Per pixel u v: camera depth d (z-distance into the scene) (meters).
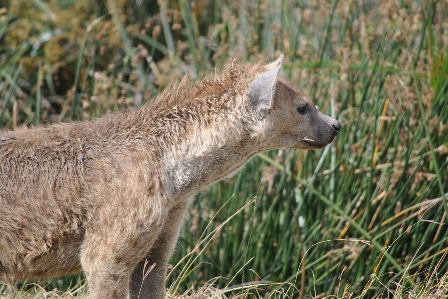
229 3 26.25
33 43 26.42
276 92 15.21
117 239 14.06
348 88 20.58
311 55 22.16
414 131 19.22
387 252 18.86
